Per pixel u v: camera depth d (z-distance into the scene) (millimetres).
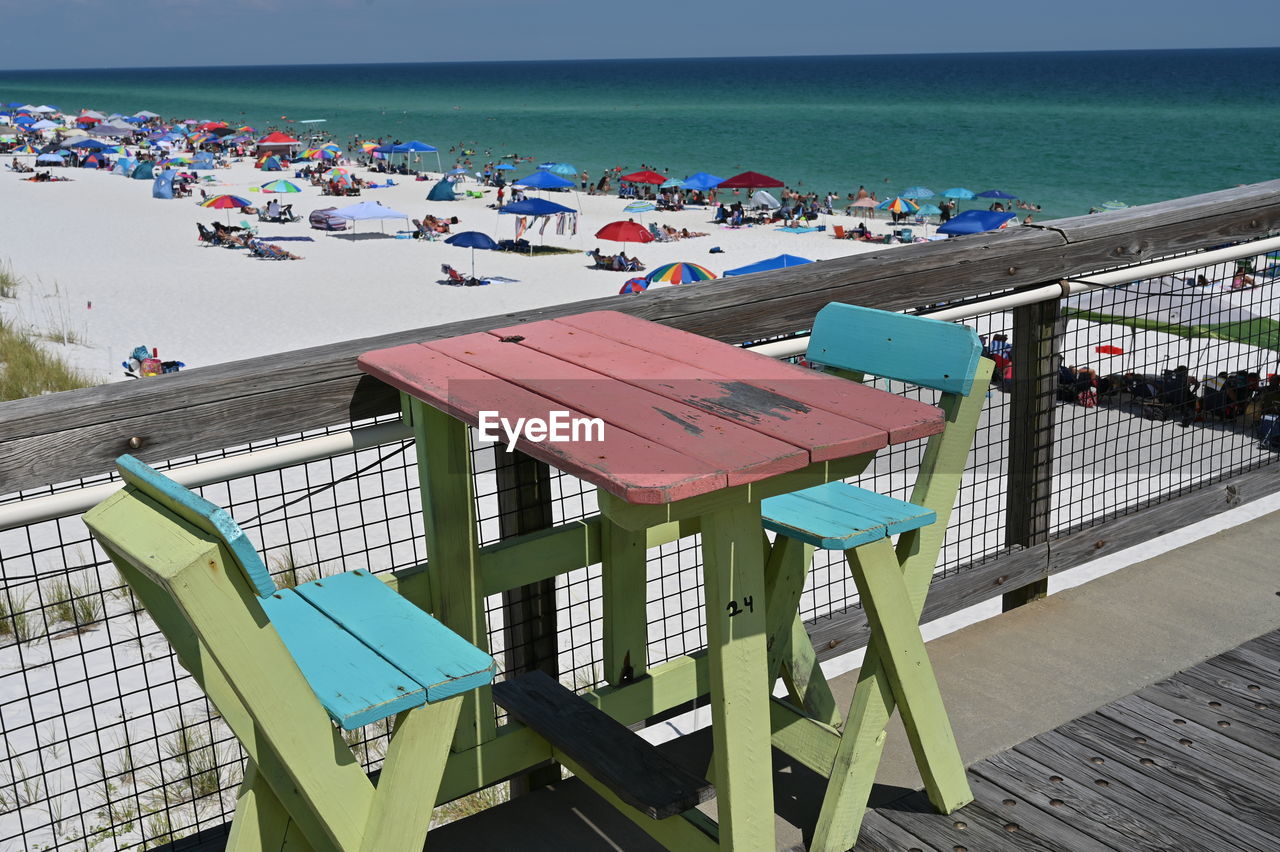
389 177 58781
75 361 18016
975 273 2961
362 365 2170
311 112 127688
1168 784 2500
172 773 5465
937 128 94000
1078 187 58719
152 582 1673
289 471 10172
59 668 6988
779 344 2705
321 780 1632
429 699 1661
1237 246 3566
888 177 62219
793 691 2643
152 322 21703
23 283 25297
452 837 2428
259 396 2100
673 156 73688
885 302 2826
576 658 6512
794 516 2188
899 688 2273
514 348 2240
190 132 81438
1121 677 3014
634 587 2473
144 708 6387
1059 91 151750
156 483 1553
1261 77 186375
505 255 32156
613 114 118188
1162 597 3475
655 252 33125
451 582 2215
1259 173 64125
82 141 59750
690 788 2004
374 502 9281
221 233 32844
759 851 1930
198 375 2066
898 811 2443
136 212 40344
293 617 1930
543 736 2209
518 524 2438
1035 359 3271
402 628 1873
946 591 3201
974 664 3111
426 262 30469
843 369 2477
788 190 54344
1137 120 99812
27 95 170875
